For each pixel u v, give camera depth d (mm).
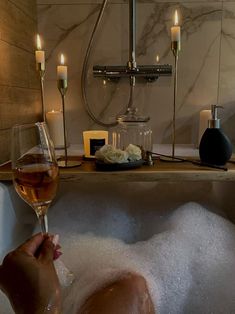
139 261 770
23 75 1074
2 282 365
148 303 632
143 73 1137
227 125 1259
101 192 989
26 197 497
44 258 394
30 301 351
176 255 797
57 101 1266
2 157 881
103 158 785
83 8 1206
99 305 580
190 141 1281
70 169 809
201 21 1196
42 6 1212
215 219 894
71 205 973
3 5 895
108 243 874
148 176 772
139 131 942
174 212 938
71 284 680
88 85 1251
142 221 955
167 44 1215
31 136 525
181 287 748
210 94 1245
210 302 735
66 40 1229
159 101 1259
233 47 1210
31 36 1162
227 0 1177
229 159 852
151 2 1190
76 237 901
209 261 792
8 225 775
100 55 1231
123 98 1259
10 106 949
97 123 1274
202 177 771
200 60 1225
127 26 1207
